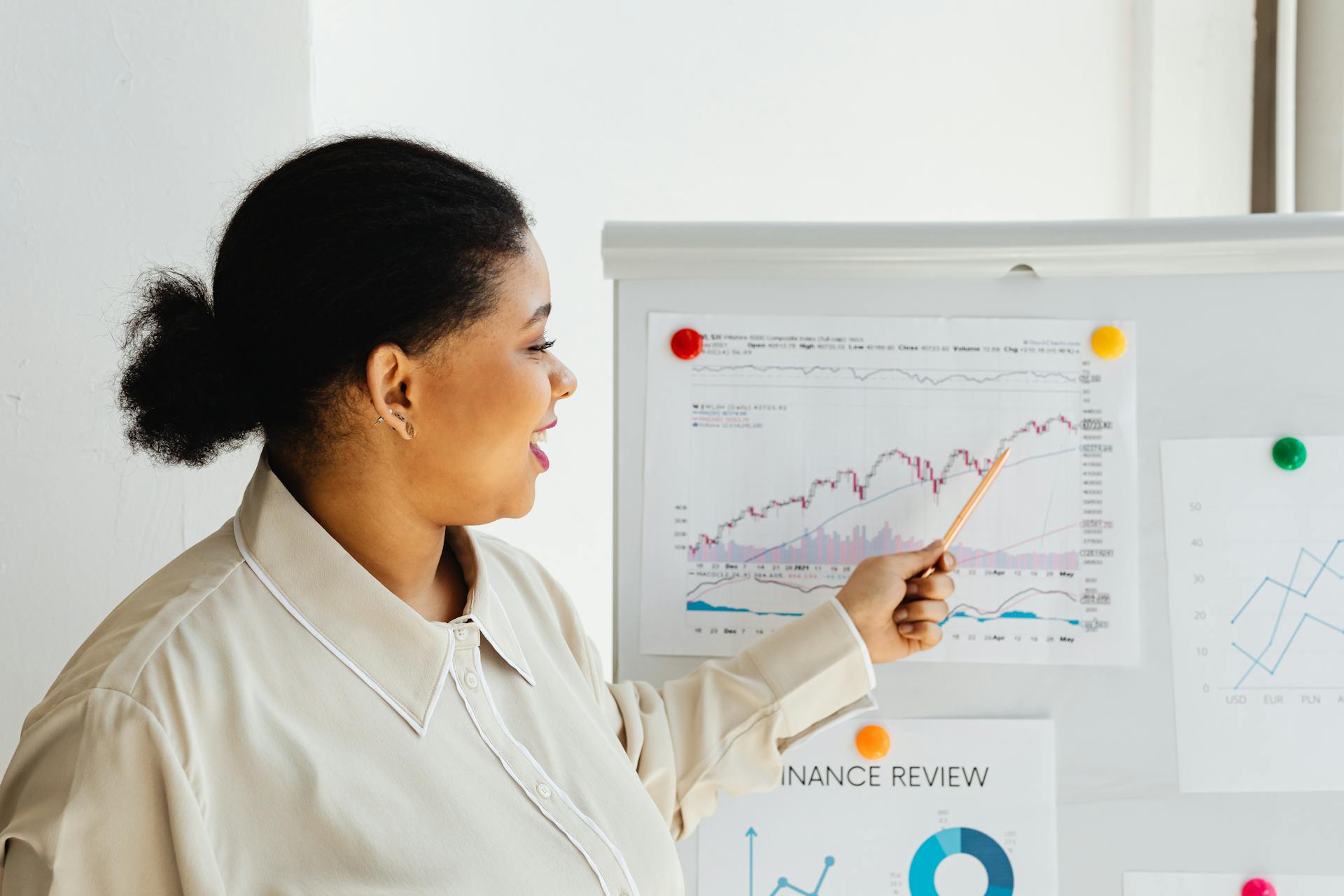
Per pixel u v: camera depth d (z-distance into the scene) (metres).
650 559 1.03
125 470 1.14
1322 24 1.62
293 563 0.72
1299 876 1.00
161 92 1.14
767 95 1.76
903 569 0.98
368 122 1.60
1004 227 1.02
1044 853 1.00
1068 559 1.01
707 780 0.95
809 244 1.02
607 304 1.77
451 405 0.72
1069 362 1.02
